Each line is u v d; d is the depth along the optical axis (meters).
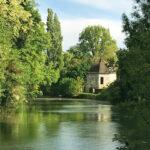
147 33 13.91
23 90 52.81
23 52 63.50
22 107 69.56
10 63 48.28
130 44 15.62
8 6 34.34
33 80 69.56
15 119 45.69
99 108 70.88
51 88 134.88
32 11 63.38
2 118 46.59
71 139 30.30
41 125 39.75
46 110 63.31
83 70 143.50
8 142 28.45
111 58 137.50
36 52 69.00
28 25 48.50
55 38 134.62
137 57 13.92
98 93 131.00
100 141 29.38
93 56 166.00
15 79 49.38
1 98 48.75
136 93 14.73
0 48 38.91
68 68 142.12
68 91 131.75
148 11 16.38
